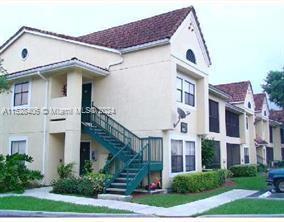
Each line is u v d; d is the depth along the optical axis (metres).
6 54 22.81
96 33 21.72
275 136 47.22
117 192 14.04
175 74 17.02
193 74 19.38
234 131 31.83
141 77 17.44
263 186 19.61
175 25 17.44
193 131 19.56
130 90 17.72
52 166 18.27
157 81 16.89
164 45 16.86
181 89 18.58
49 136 18.33
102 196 13.68
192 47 19.14
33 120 19.17
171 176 16.78
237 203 12.73
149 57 17.28
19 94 20.20
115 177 14.60
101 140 17.14
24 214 10.41
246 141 33.81
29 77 19.52
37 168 18.44
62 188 14.85
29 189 16.27
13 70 22.25
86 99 19.33
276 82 27.94
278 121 45.62
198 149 20.05
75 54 19.78
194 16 19.36
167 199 13.72
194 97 20.06
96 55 19.09
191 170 18.97
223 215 10.39
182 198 14.14
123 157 16.06
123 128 17.17
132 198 13.73
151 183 15.99
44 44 21.05
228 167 28.77
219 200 13.98
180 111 17.86
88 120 18.64
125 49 17.72
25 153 19.25
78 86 17.66
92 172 16.83
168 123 16.31
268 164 40.78
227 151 29.88
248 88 34.69
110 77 18.56
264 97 40.72
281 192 16.89
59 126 17.88
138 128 17.22
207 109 20.25
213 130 25.58
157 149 16.56
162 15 19.55
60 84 19.17
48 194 14.36
